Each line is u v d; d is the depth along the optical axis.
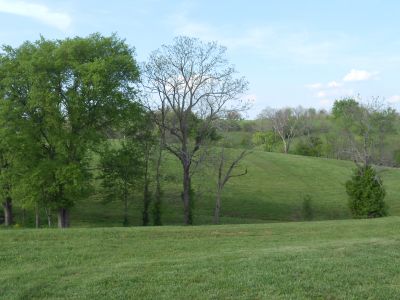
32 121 31.58
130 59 33.00
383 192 37.34
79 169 31.20
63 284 10.51
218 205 39.66
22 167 31.86
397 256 13.05
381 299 9.41
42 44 33.69
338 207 52.50
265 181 61.53
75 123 32.25
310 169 68.38
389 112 42.25
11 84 31.34
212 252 14.76
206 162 38.81
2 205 40.84
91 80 30.47
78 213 44.16
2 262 13.44
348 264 11.91
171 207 47.56
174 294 9.70
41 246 15.27
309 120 96.38
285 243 16.84
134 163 37.66
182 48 63.03
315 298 9.48
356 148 39.69
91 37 34.28
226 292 9.77
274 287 10.05
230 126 38.34
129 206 47.31
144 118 36.66
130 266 12.10
